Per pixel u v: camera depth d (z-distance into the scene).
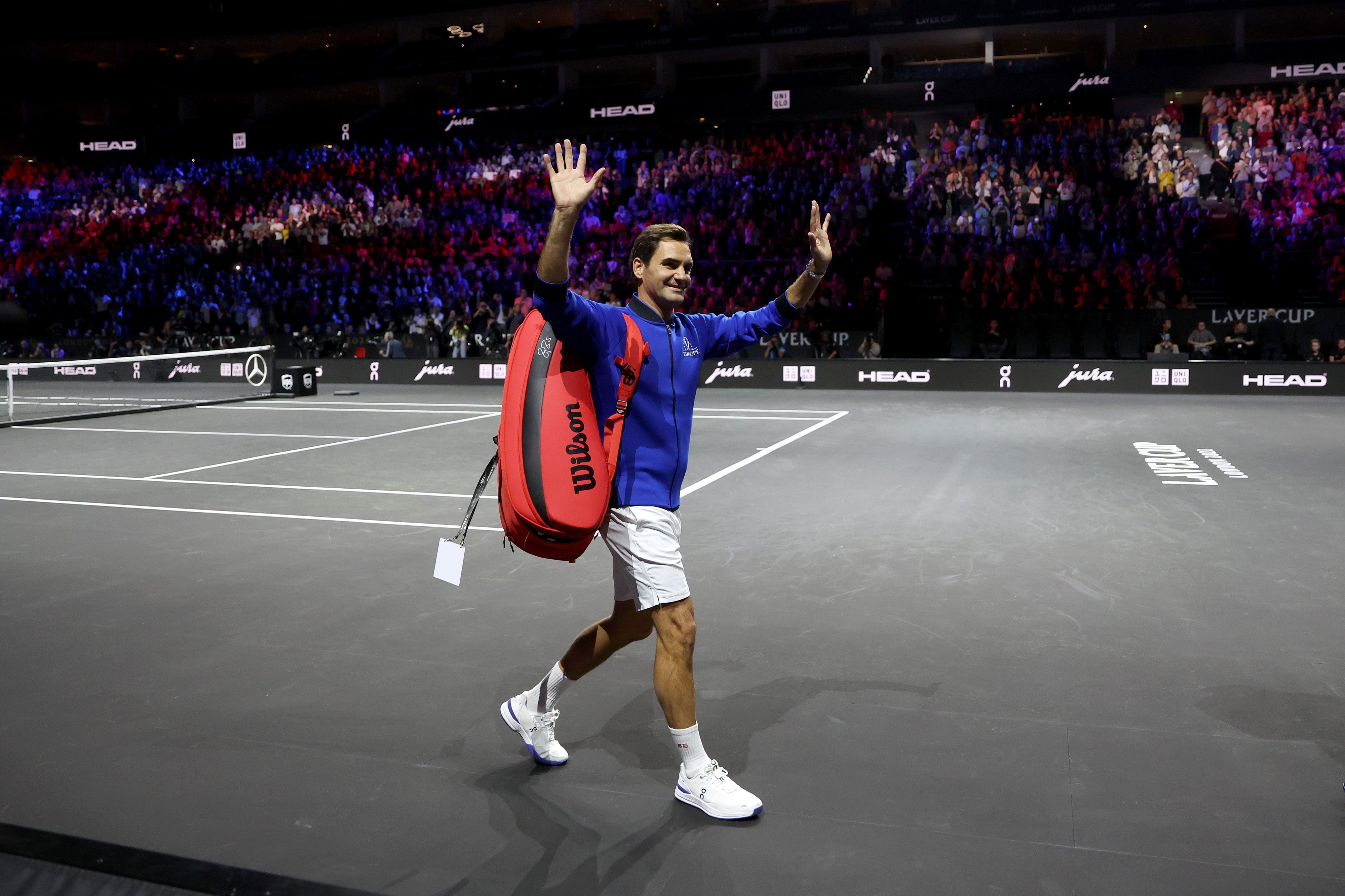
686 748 3.05
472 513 3.23
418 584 5.77
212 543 6.86
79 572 6.06
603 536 3.12
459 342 23.84
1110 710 3.81
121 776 3.32
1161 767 3.32
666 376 3.06
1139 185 24.72
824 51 32.31
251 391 22.31
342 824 3.00
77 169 35.62
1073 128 25.92
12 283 30.53
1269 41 28.50
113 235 32.50
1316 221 22.47
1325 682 4.08
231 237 30.78
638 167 29.09
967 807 3.06
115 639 4.79
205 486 9.26
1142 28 29.52
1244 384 18.80
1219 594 5.43
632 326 3.01
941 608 5.22
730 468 10.19
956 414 15.73
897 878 2.67
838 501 8.34
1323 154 23.39
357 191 30.81
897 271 24.53
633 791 3.20
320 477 9.80
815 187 26.48
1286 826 2.91
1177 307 21.50
